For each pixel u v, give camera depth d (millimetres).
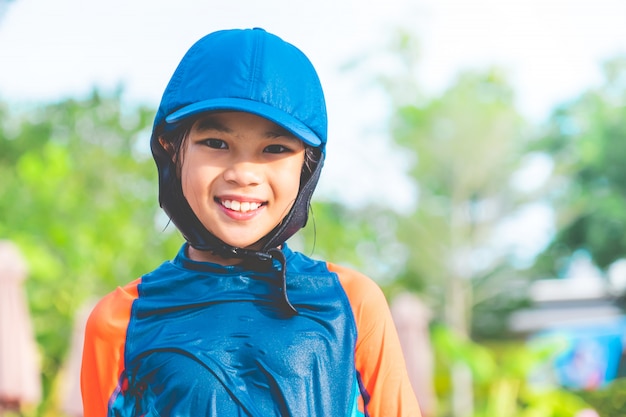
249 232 1752
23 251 10453
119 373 1796
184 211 1847
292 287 1804
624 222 22672
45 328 11180
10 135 20641
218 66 1735
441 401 13875
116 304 1828
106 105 19688
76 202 12445
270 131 1730
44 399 10531
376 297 1881
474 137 20000
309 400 1724
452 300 20469
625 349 17750
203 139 1741
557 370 16359
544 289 22156
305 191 1811
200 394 1698
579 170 23234
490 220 20719
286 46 1791
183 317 1776
